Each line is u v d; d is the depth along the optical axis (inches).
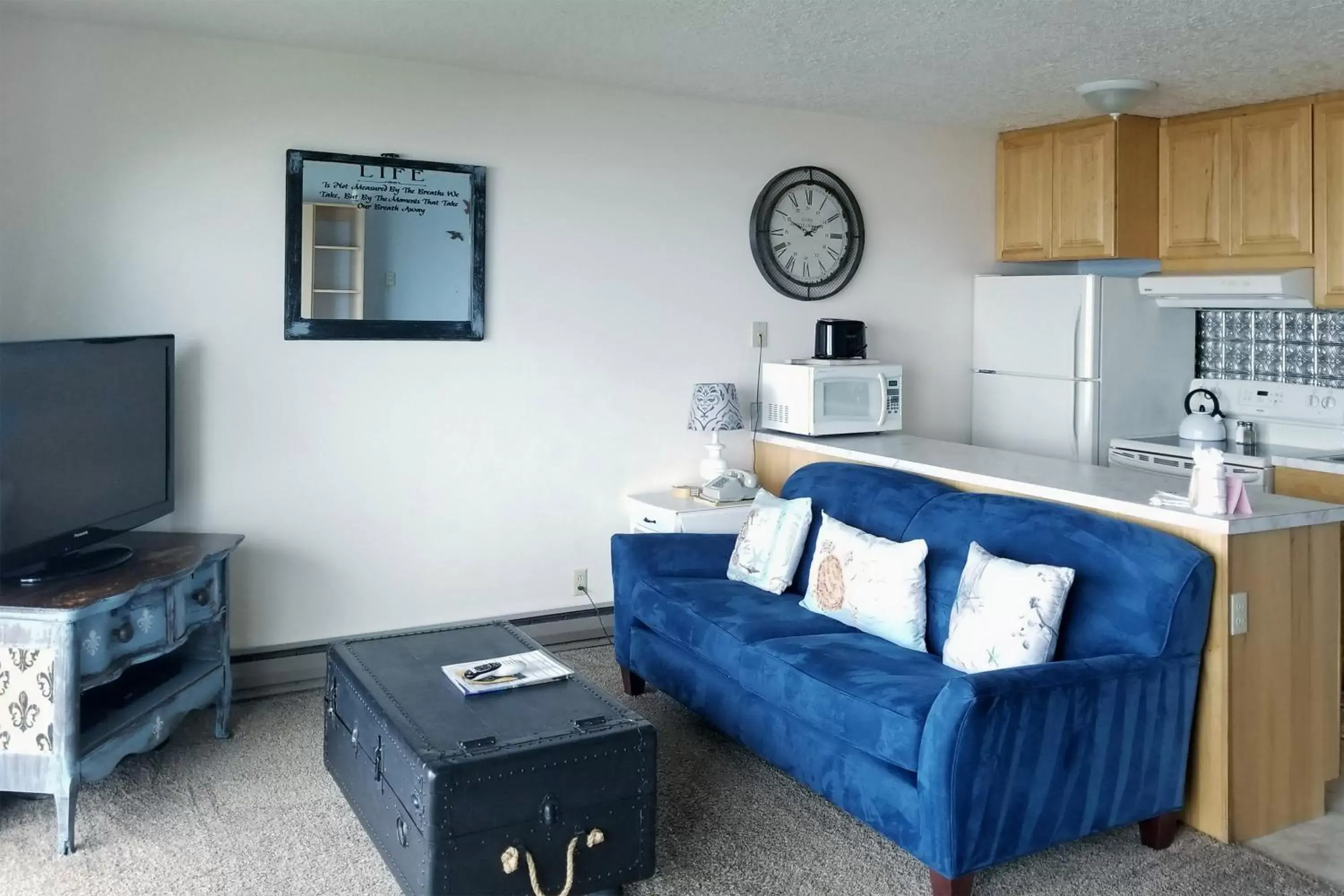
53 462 115.8
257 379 154.0
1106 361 194.9
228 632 138.4
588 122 174.2
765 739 119.3
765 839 110.0
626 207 178.7
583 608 180.7
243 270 152.0
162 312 147.9
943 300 213.2
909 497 139.0
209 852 106.0
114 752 111.8
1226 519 106.2
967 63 157.1
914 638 120.6
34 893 97.6
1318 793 116.1
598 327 178.2
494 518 172.6
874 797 101.8
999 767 93.6
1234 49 147.6
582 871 93.9
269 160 152.3
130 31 143.5
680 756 131.9
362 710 105.0
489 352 169.9
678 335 185.3
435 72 161.8
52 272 141.7
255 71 150.6
